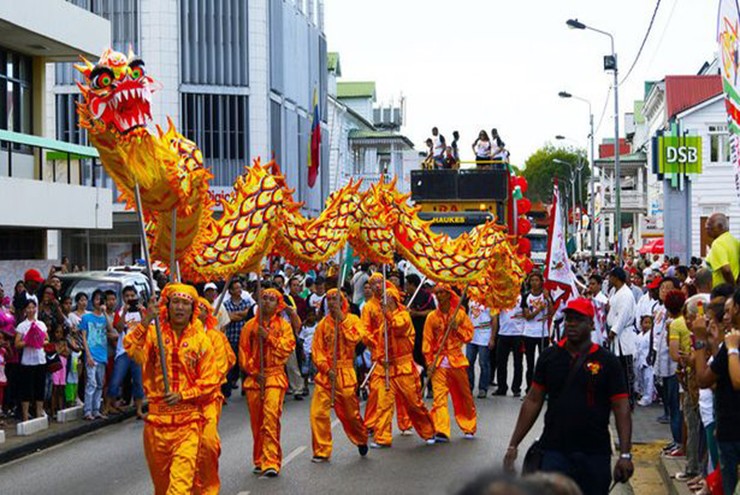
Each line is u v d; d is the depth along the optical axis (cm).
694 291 1344
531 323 2064
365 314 1498
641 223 7212
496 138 2959
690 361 1020
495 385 2266
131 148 927
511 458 812
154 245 1062
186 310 966
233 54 4653
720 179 4759
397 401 1620
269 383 1277
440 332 1546
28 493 1230
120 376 1827
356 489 1195
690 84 5688
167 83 4556
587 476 780
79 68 911
